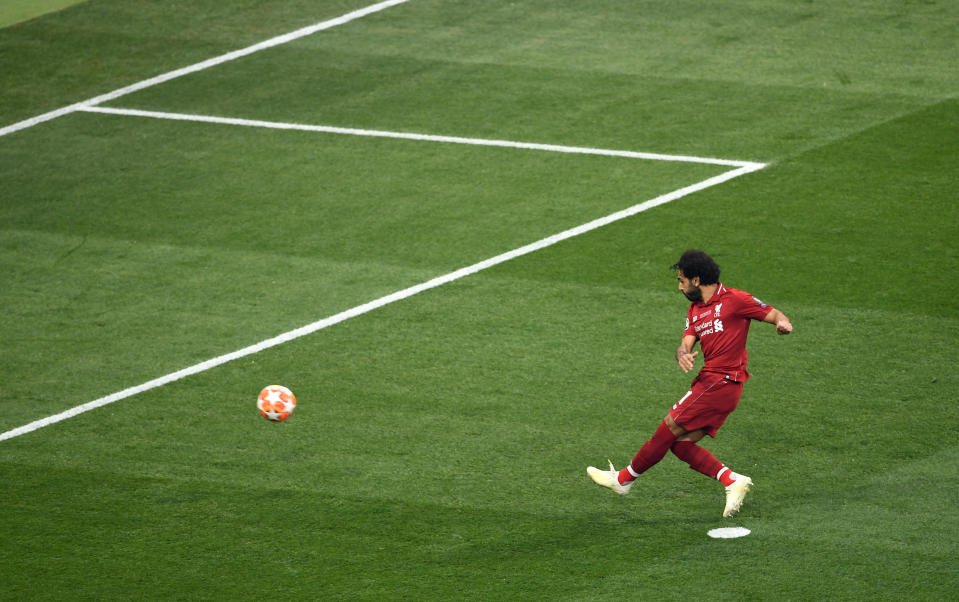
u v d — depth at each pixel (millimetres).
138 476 35562
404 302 46000
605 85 66312
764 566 30281
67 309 46531
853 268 46844
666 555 31000
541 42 72312
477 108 64312
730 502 32094
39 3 80875
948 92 63500
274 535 32469
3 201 56312
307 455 36406
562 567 30641
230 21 77438
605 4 77562
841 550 30828
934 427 36500
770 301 44594
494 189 55625
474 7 77938
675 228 51062
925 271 46312
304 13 78250
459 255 49656
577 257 48969
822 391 38781
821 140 58875
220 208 54781
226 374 41469
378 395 39719
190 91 68125
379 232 51969
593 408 38500
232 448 36938
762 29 73062
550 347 42312
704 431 32469
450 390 39844
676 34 72750
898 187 53719
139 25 76938
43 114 66062
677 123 61562
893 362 40250
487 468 35438
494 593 29625
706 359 32438
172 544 32188
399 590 29891
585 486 34500
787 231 50188
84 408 39594
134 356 42938
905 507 32625
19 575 30938
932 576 29547
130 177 58344
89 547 32156
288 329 44438
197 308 46312
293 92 67375
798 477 34438
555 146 59719
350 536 32312
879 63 67625
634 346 42156
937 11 74812
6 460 36625
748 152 58062
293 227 52750
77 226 53625
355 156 59562
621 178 56125
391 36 74125
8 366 42469
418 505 33688
